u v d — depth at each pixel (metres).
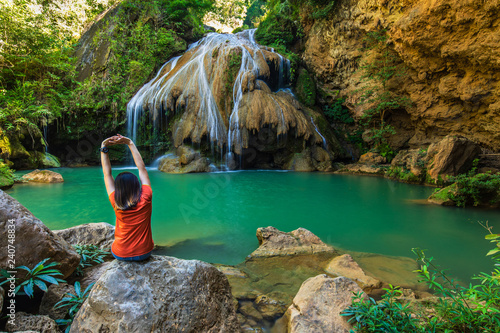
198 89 17.48
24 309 2.97
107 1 27.45
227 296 2.90
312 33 21.27
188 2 23.42
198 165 16.20
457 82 13.07
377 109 16.81
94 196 9.65
